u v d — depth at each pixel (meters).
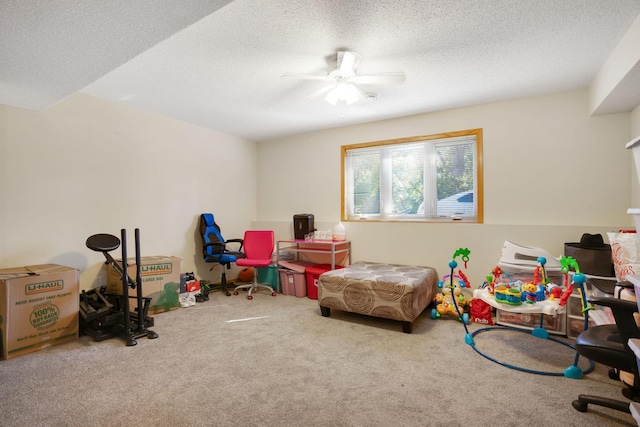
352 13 1.91
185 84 2.99
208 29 2.08
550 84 3.01
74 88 2.37
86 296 2.96
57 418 1.63
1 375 2.07
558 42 2.24
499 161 3.50
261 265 4.08
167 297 3.48
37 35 1.68
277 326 3.00
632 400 1.74
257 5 1.83
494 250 3.45
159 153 3.94
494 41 2.24
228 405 1.75
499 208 3.50
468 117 3.66
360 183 4.53
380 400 1.79
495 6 1.84
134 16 1.53
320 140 4.74
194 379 2.02
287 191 5.08
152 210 3.87
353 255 4.36
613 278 2.50
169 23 1.60
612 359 1.44
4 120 2.71
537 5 1.83
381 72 2.65
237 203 5.07
